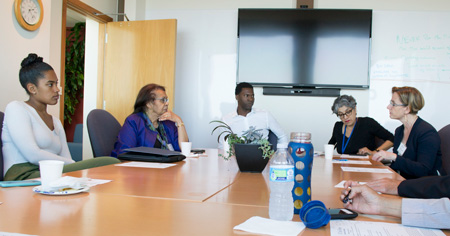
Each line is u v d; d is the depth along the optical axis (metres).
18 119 2.10
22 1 3.21
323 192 1.37
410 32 4.72
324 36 4.79
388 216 1.03
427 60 4.69
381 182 1.31
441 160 2.40
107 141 2.60
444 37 4.67
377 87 4.77
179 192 1.28
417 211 0.94
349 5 4.83
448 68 4.66
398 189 1.23
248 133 1.86
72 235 0.79
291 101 4.90
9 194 1.17
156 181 1.48
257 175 1.73
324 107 4.86
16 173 2.01
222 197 1.23
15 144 2.08
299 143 1.04
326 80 4.80
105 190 1.28
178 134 2.83
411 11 4.72
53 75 2.30
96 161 2.05
